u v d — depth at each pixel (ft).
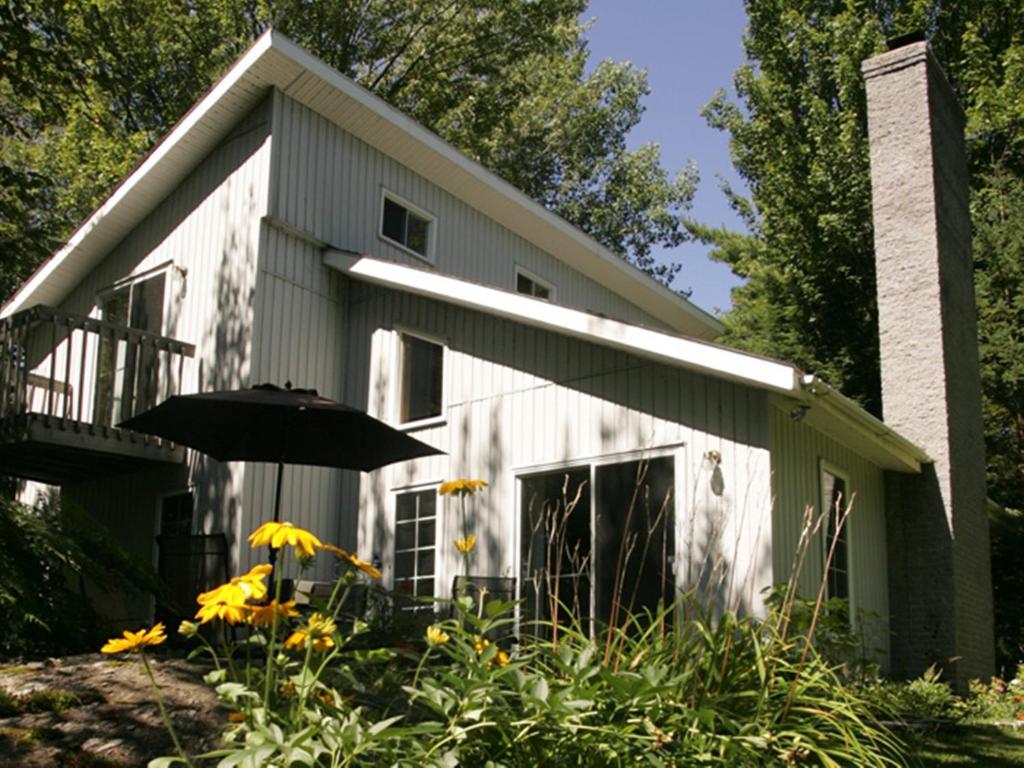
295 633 9.88
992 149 62.44
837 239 63.00
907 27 65.57
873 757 11.41
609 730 9.95
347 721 9.53
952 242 36.73
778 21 68.85
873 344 64.23
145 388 36.58
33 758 12.54
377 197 40.37
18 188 37.83
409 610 27.32
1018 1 64.39
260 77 36.09
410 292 35.50
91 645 24.71
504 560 30.94
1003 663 43.29
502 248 47.14
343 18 75.15
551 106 91.66
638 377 29.09
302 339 36.37
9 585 22.58
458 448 33.22
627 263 53.16
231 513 34.17
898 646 32.58
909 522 33.22
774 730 11.52
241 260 36.06
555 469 30.40
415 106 79.77
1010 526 46.01
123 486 39.65
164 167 39.22
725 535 26.18
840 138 63.36
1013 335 54.60
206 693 14.90
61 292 45.29
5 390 34.32
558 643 13.21
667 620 25.39
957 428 34.32
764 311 68.59
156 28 70.03
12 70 35.94
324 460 26.12
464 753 9.91
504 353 32.71
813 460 28.45
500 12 77.77
